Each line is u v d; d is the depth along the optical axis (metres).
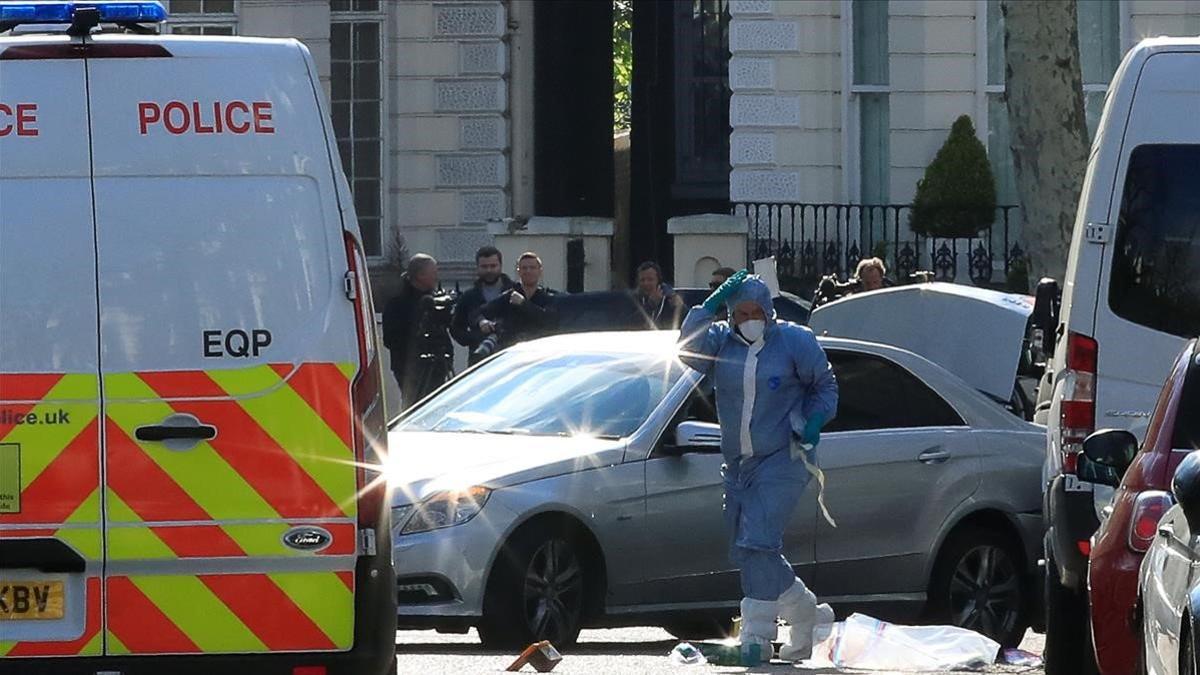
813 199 93.38
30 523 27.42
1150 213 37.16
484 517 40.06
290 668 27.84
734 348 39.66
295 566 27.83
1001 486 45.84
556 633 40.88
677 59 103.94
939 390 45.88
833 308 61.16
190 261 27.78
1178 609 25.59
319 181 28.08
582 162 101.81
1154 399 37.06
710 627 46.91
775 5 92.88
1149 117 37.28
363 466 27.98
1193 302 37.03
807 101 93.25
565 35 101.12
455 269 100.50
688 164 104.00
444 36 100.56
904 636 40.31
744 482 39.66
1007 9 68.56
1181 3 93.12
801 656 40.00
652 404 42.91
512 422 43.72
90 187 27.73
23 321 27.55
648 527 41.75
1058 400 37.97
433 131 100.75
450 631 41.50
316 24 99.69
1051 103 68.06
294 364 27.86
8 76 27.72
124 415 27.59
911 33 93.31
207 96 27.95
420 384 68.31
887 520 44.41
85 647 27.55
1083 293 37.38
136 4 29.06
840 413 44.56
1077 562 36.56
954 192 91.19
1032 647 47.03
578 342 46.12
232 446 27.73
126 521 27.56
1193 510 25.22
